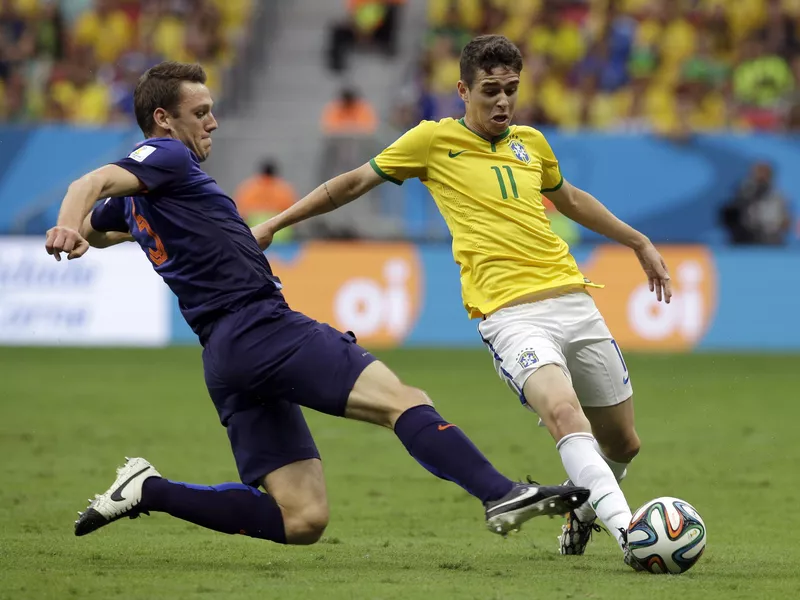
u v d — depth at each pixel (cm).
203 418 4153
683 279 6419
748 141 6488
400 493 2778
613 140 6506
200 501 1866
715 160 6494
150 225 1872
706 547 2112
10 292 6544
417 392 1812
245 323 1820
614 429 2017
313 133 7094
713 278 6425
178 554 2002
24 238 6569
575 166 6531
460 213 2006
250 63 8444
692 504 2645
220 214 1862
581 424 1833
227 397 1881
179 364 5878
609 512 1806
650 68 7888
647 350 6419
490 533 2284
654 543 1777
